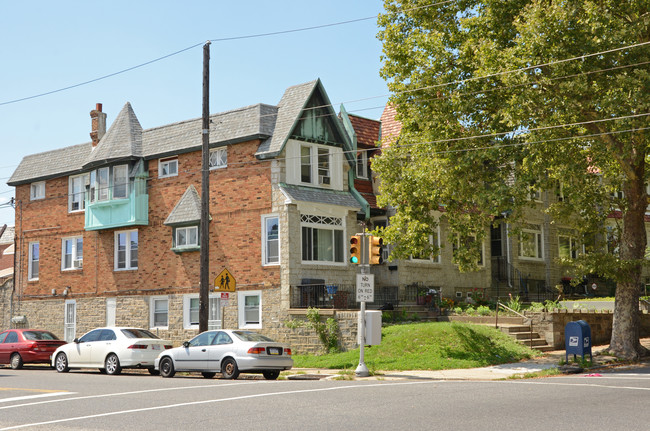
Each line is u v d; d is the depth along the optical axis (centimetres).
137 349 2277
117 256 3391
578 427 1025
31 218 3822
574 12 1936
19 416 1241
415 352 2298
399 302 2991
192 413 1223
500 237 3728
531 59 2030
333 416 1161
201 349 2070
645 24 1952
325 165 2983
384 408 1245
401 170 2428
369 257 2048
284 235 2766
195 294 3044
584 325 2114
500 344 2411
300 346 2675
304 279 2783
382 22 2425
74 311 3556
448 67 2275
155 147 3250
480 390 1517
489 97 2189
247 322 2873
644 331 2967
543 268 3841
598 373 1961
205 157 2394
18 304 3809
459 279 3347
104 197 3350
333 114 3003
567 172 2098
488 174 2256
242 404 1329
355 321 2544
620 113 1945
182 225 3067
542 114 2044
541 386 1587
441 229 3294
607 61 2022
